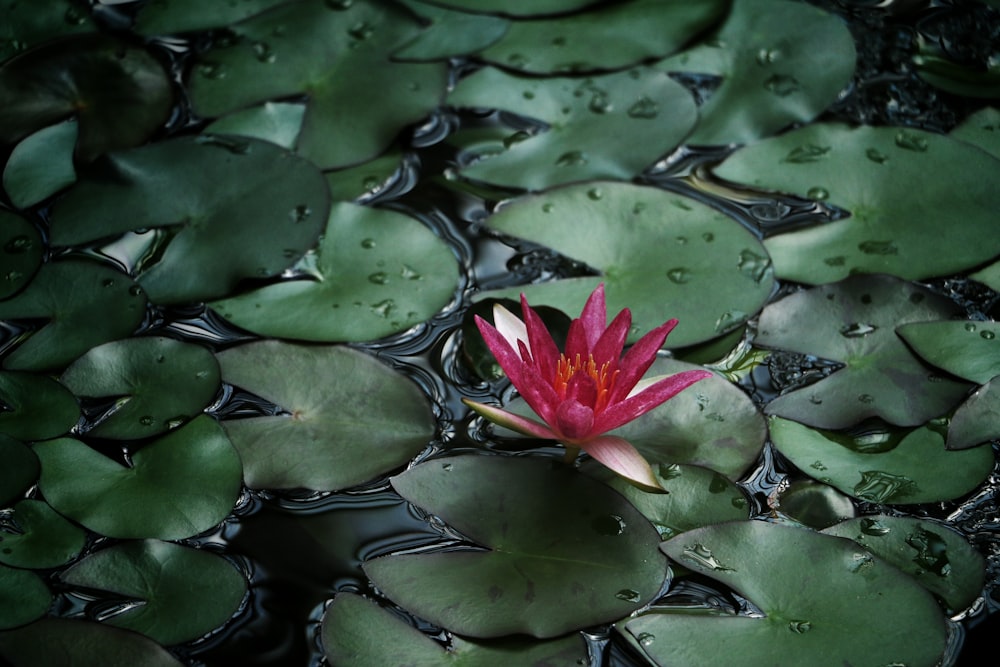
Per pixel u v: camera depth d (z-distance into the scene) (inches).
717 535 79.3
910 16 90.1
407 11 90.1
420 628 78.6
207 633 78.5
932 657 77.7
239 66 88.7
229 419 81.6
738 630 78.2
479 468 80.4
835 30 88.9
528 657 78.0
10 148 86.7
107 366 82.0
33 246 84.4
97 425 81.2
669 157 86.7
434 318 83.4
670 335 82.7
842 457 80.8
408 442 81.2
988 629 78.4
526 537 79.4
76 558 79.4
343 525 80.2
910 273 83.7
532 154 86.8
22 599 78.8
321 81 88.3
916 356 82.0
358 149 86.8
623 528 79.4
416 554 79.6
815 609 78.4
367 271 84.1
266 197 85.2
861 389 81.6
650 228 84.6
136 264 84.1
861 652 77.7
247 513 80.4
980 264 83.7
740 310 83.0
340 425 81.4
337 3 90.2
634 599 78.4
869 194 85.3
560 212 85.0
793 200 85.4
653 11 89.8
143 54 89.0
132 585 79.1
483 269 84.4
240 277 83.7
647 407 79.3
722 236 84.3
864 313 82.7
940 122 87.1
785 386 82.0
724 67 88.4
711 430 81.0
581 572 78.8
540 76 88.4
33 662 78.0
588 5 90.0
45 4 90.0
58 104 87.7
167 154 86.1
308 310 83.3
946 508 80.0
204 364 82.1
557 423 79.4
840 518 79.8
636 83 88.1
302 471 80.7
